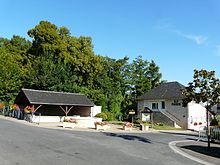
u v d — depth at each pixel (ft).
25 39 226.79
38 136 67.82
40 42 196.24
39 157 43.75
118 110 182.80
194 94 69.46
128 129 118.11
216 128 89.51
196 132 136.26
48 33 191.62
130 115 178.50
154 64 228.02
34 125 106.32
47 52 187.62
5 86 170.09
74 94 152.46
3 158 41.37
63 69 178.91
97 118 141.90
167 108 168.25
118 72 219.61
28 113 128.16
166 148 67.10
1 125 86.74
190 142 84.53
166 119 162.50
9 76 174.81
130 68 224.12
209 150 67.46
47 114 157.38
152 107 177.58
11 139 59.21
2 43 217.56
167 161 50.06
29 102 127.54
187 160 52.90
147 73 227.81
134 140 78.79
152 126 139.85
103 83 200.54
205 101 69.15
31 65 194.90
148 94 183.62
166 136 99.60
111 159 47.03
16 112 136.87
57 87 171.22
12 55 198.49
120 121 168.76
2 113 152.25
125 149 59.41
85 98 152.97
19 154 44.91
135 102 193.88
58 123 126.00
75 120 115.03
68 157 45.44
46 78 170.60
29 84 171.42
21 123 108.06
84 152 51.26
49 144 57.11
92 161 43.98
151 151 60.13
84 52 199.31
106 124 112.98
